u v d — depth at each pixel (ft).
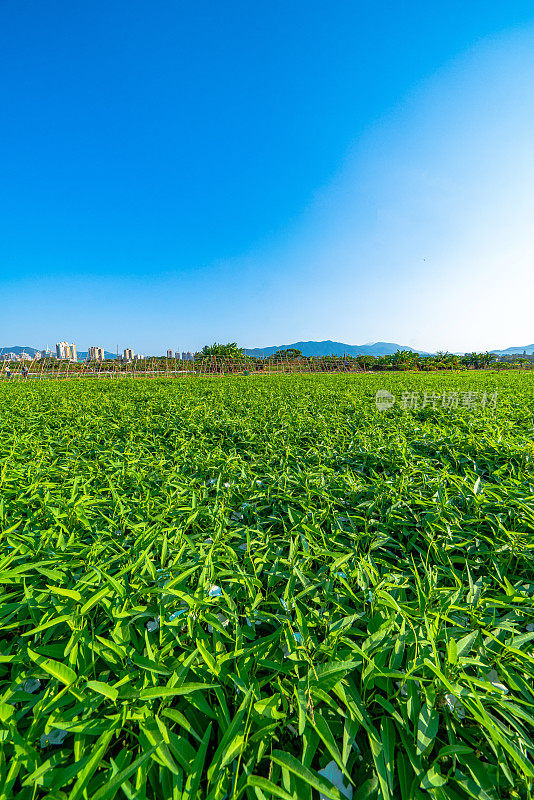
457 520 7.51
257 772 3.52
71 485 9.70
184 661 3.92
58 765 3.49
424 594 5.19
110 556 6.45
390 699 4.00
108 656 4.06
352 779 3.60
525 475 10.19
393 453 12.10
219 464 11.57
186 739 3.78
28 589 5.01
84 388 42.75
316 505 8.67
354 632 4.49
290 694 3.97
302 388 37.70
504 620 4.90
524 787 3.32
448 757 3.67
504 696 3.74
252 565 5.91
